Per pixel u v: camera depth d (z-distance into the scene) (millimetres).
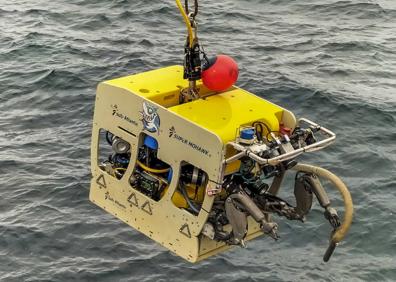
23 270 18672
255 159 11148
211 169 11281
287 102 26812
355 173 22875
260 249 19703
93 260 19094
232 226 11742
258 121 11781
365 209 21156
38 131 24938
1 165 22922
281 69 29391
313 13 36156
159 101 12180
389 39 33438
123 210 12773
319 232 20250
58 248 19500
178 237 12078
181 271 18766
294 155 11359
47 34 31984
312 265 19188
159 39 31938
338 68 29875
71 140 24406
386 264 19234
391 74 29844
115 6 35094
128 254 19312
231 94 12359
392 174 22844
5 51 30203
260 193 12328
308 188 12266
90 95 27031
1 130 24906
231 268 18953
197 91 12242
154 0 35719
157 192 12359
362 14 36156
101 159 23281
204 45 31469
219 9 35625
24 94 27078
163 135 11758
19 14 34281
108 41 31516
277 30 33812
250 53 30953
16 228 20062
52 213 20844
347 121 25797
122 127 12328
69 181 22250
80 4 35500
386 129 25406
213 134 11133
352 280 18719
